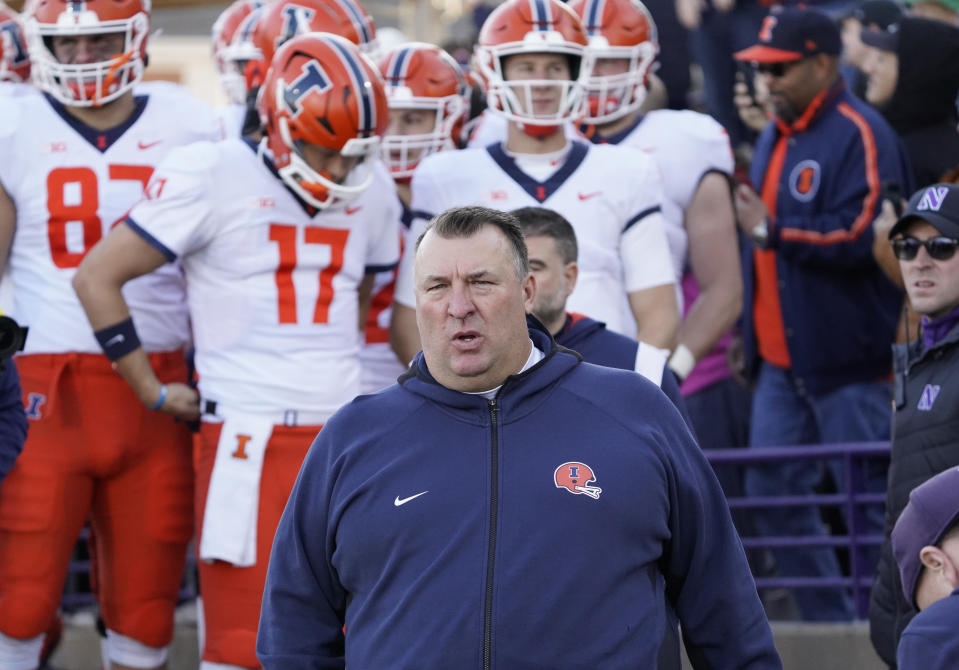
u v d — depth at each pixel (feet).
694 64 95.09
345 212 50.55
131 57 51.26
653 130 59.47
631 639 30.50
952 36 66.90
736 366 68.54
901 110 67.77
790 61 62.39
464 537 30.71
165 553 52.75
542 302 42.39
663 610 31.76
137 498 52.31
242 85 64.08
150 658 52.95
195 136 53.67
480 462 31.37
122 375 49.85
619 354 42.93
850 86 79.56
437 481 31.24
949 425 44.24
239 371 49.55
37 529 50.52
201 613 50.88
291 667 32.83
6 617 50.16
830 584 62.34
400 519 31.09
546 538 30.55
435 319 31.65
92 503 53.42
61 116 52.06
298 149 48.26
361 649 31.27
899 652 32.27
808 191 62.75
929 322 45.78
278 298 49.57
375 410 32.73
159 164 52.65
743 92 74.08
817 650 61.11
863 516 62.13
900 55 67.21
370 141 48.47
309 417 49.75
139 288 51.96
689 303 67.67
